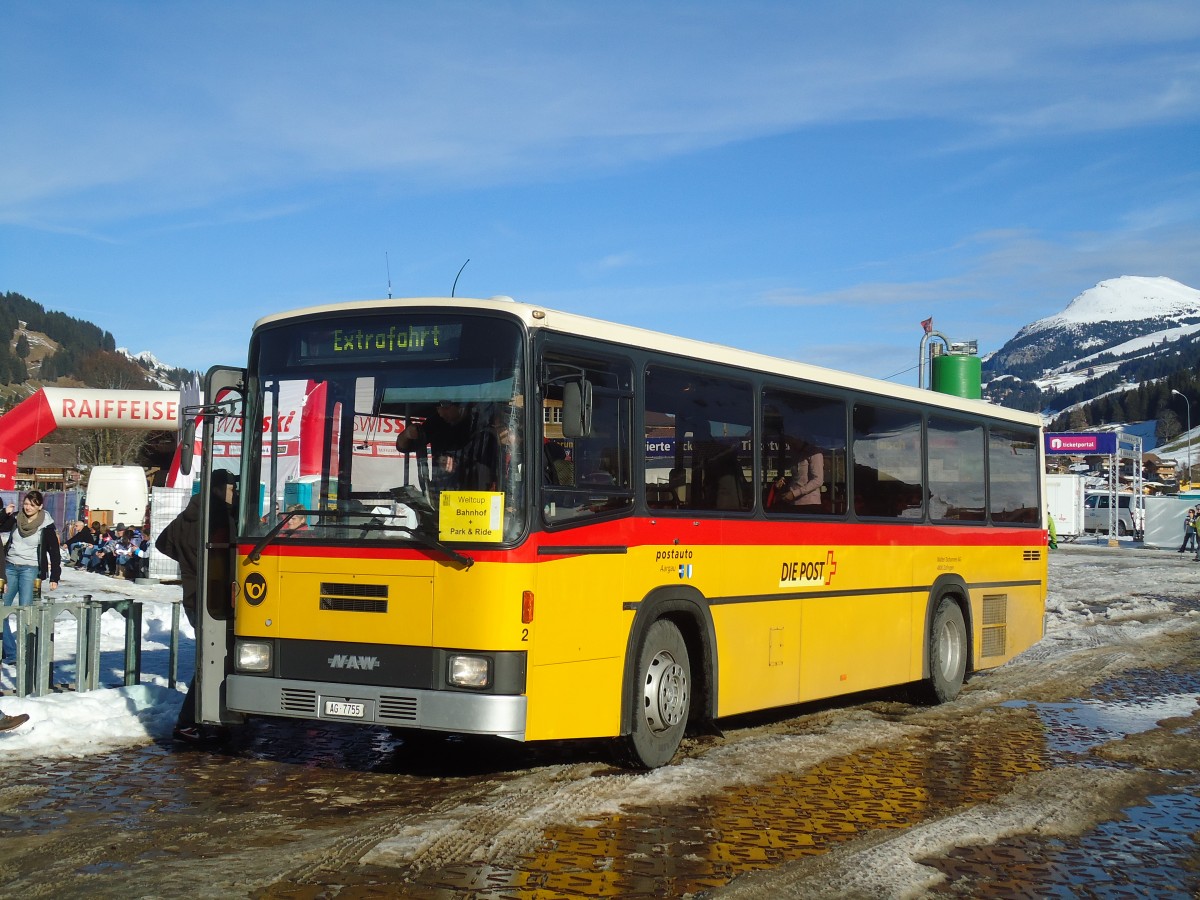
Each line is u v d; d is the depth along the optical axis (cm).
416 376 837
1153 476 12838
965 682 1515
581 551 852
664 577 940
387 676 812
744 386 1061
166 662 1363
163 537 1034
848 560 1197
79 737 973
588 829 736
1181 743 1089
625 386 916
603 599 873
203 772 874
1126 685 1477
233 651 873
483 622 792
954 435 1427
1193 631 2086
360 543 827
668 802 816
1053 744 1084
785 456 1114
